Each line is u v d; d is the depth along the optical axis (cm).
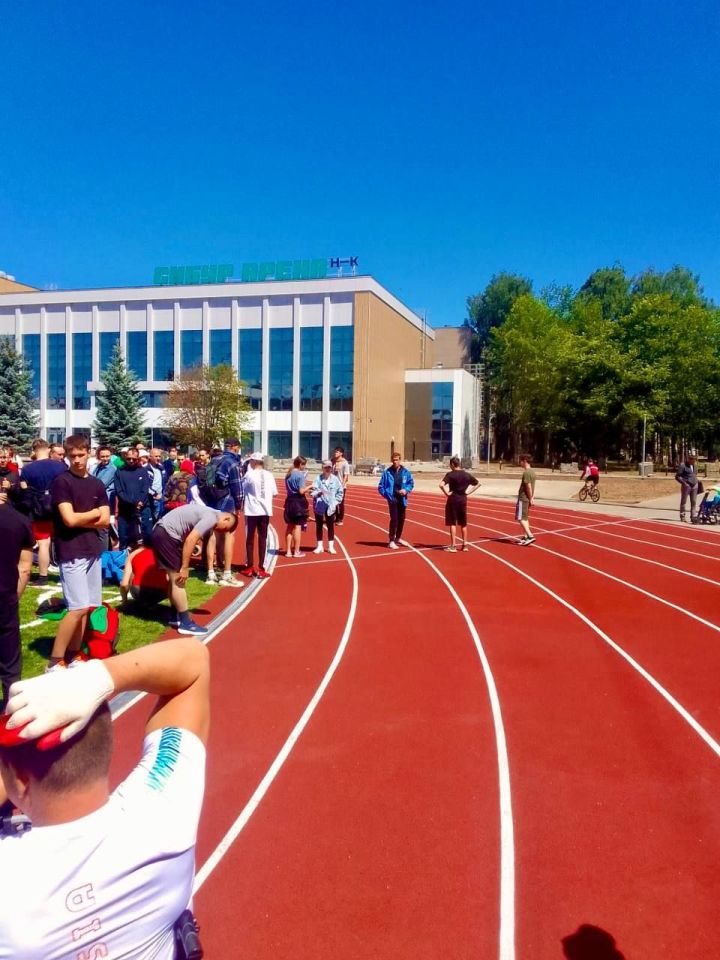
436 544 1550
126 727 518
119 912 115
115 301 5897
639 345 5316
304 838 380
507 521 2078
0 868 112
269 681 633
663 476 4375
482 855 367
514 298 8381
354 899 330
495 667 685
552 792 436
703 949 299
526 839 382
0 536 488
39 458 952
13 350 4391
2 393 4319
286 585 1065
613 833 389
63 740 110
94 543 584
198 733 143
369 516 2169
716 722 551
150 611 856
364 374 5434
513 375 6253
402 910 323
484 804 420
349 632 804
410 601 970
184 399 4672
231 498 1055
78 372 6034
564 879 347
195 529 752
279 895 332
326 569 1208
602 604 976
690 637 809
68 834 114
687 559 1406
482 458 7888
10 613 500
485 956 294
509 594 1029
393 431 6222
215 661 689
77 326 6022
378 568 1223
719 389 5362
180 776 131
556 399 5875
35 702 108
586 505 2669
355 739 511
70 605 576
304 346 5550
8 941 109
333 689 614
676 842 381
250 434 5638
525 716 559
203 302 5719
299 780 447
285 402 5600
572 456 6500
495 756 486
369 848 372
